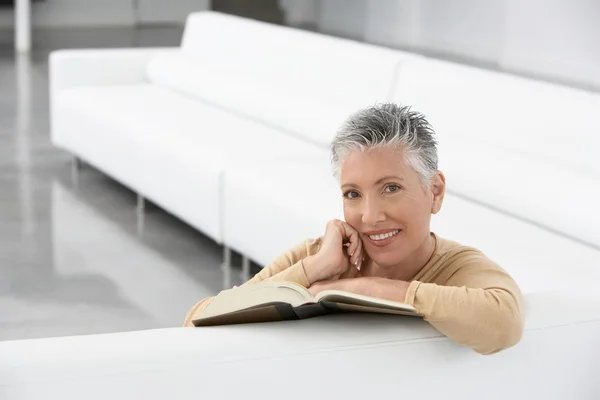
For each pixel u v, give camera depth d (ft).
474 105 14.74
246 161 16.06
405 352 6.53
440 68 15.71
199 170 16.49
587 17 22.90
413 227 6.61
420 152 6.49
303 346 6.35
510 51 25.66
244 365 6.23
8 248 16.94
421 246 6.90
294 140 17.87
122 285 15.35
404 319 6.74
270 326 6.60
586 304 7.22
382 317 6.75
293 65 19.29
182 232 18.25
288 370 6.31
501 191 13.28
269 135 18.17
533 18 24.71
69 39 41.09
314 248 7.55
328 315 6.80
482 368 6.77
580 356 7.07
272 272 7.54
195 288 15.31
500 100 14.33
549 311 7.07
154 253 16.98
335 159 6.68
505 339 6.34
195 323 6.67
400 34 31.17
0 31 42.60
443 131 15.07
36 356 6.03
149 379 6.07
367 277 6.72
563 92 13.55
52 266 16.15
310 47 18.94
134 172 18.99
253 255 15.25
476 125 14.60
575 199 12.25
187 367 6.13
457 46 28.07
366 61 17.37
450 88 15.28
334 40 18.72
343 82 17.80
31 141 24.76
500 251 11.67
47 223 18.47
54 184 21.21
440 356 6.63
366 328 6.61
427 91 15.71
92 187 21.13
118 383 6.02
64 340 6.29
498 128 14.23
